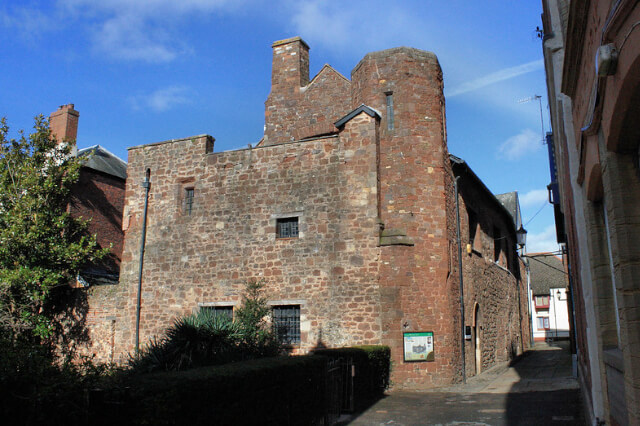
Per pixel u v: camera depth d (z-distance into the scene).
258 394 7.36
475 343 18.45
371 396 12.87
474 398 12.75
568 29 4.98
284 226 16.73
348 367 11.33
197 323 11.55
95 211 24.12
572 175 7.54
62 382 4.84
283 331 15.92
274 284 16.22
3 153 19.30
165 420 5.39
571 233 10.02
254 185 17.17
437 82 16.64
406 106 16.05
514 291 28.05
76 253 18.67
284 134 20.67
